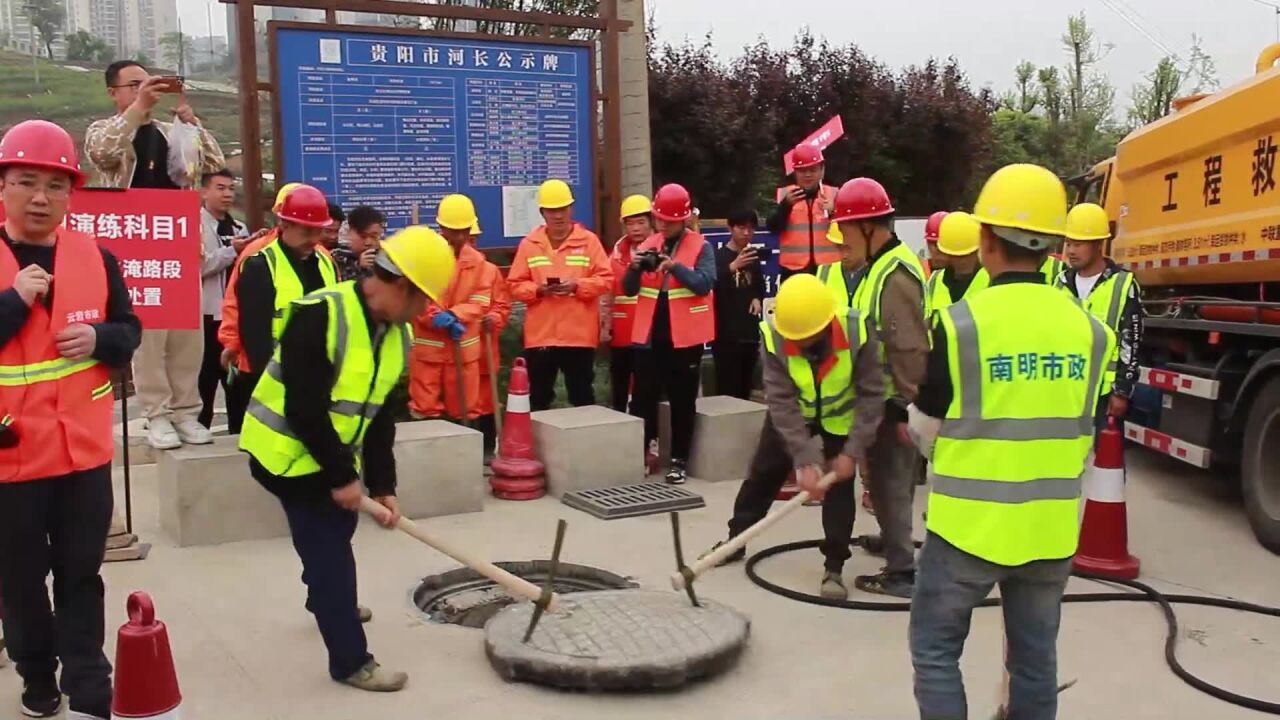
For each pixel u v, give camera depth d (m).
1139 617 5.14
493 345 7.86
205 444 6.43
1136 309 6.39
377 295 3.99
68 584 3.68
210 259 7.59
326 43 7.91
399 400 8.69
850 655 4.61
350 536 4.27
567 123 8.95
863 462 5.04
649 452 8.08
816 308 4.79
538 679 4.22
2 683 4.25
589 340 7.97
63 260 3.63
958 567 3.22
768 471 5.63
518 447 7.37
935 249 7.79
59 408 3.57
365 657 4.26
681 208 7.63
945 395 3.19
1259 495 6.43
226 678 4.32
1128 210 8.68
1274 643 4.83
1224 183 6.95
